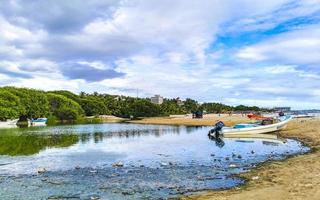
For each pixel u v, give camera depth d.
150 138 63.72
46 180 26.14
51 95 178.88
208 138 61.88
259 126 66.50
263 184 22.33
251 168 29.28
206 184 23.62
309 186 20.53
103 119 186.88
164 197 20.38
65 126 117.25
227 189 21.69
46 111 158.88
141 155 39.78
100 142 56.72
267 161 32.94
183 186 23.19
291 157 35.03
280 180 23.16
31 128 106.31
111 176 27.33
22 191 22.77
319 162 29.44
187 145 50.09
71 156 39.81
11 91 151.12
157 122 137.25
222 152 41.28
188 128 96.31
